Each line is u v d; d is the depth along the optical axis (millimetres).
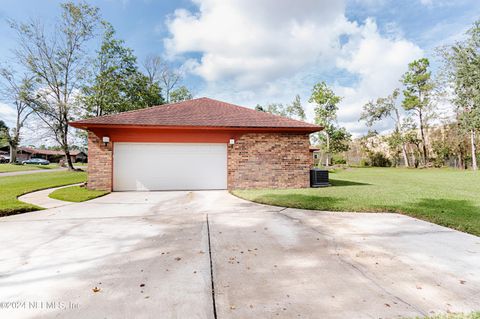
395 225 5125
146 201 8109
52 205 7414
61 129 23391
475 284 2750
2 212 6086
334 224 5242
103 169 10281
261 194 9102
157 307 2350
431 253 3637
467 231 4648
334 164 38625
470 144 25672
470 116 16719
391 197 8180
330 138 31375
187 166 10844
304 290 2645
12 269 3158
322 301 2436
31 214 6281
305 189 10516
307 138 11234
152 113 11664
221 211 6590
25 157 63469
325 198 8086
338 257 3512
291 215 6082
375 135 36625
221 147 11031
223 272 3064
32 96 22047
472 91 16141
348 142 37156
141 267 3215
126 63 26344
